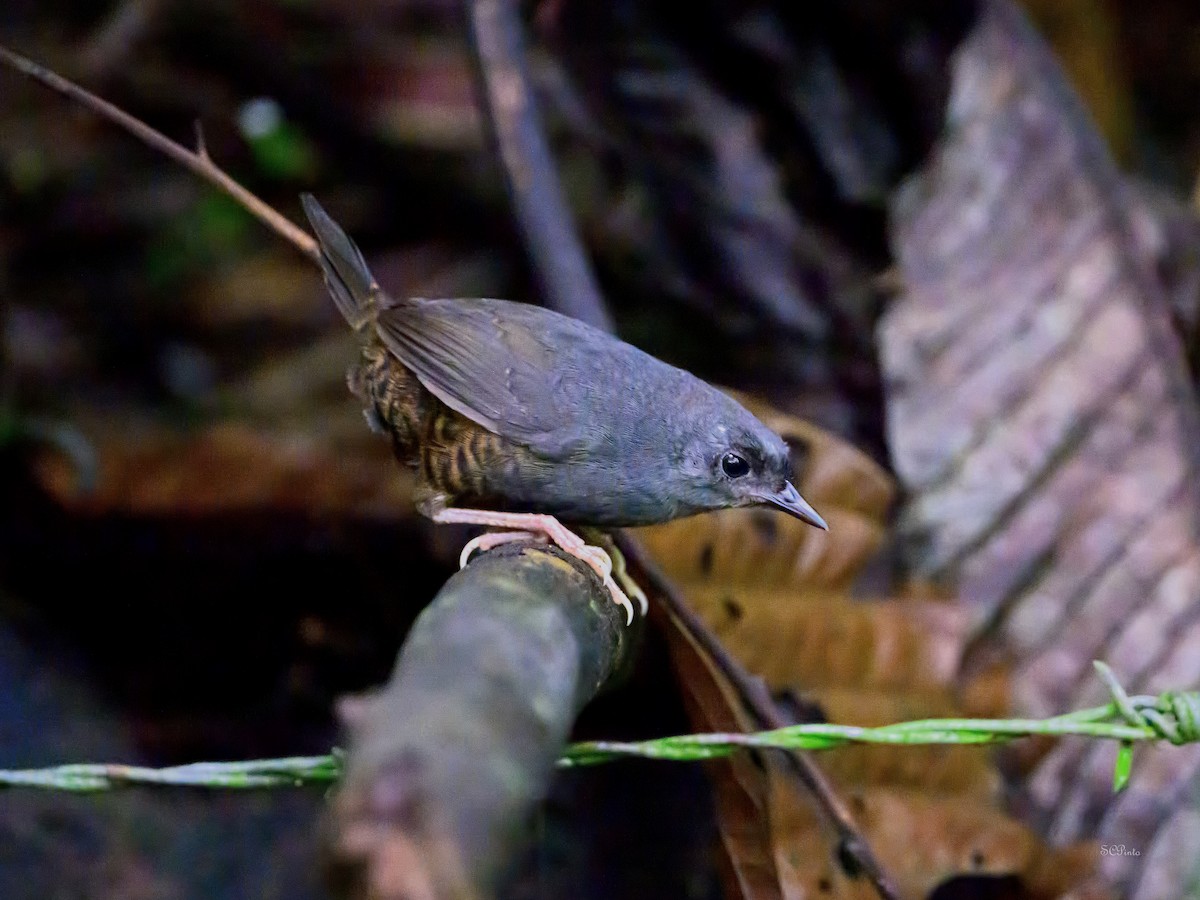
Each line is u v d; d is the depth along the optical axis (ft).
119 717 26.99
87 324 37.27
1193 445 24.93
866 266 32.19
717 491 19.03
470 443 18.90
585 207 33.83
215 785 14.48
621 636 14.42
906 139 32.86
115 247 38.81
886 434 27.02
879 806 20.48
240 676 28.07
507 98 24.86
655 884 23.56
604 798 24.35
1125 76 38.58
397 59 39.11
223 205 39.22
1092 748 21.76
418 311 19.30
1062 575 23.49
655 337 33.22
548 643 10.96
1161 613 22.98
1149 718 14.98
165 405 35.22
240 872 24.49
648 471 18.69
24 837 23.86
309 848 24.71
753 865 18.57
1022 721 15.05
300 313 37.96
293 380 35.63
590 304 23.35
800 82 33.01
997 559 23.67
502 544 17.34
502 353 18.75
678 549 21.66
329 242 19.95
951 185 28.25
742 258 32.60
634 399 18.65
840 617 21.79
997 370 25.86
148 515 28.58
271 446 29.60
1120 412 25.34
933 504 24.20
